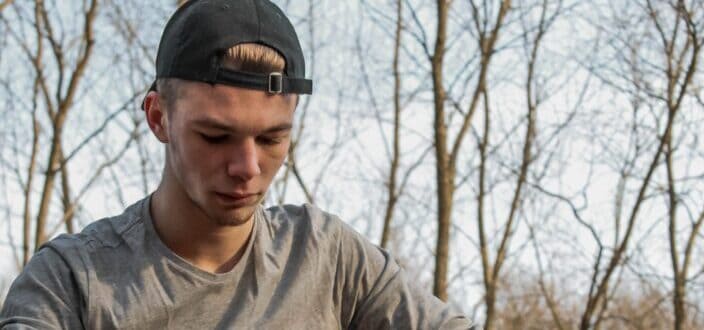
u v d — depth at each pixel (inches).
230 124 56.8
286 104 58.7
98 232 64.4
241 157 57.6
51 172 281.4
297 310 65.9
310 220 68.9
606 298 289.9
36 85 291.7
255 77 57.2
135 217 64.6
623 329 303.9
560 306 308.7
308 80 60.7
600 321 288.0
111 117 284.4
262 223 67.3
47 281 62.2
